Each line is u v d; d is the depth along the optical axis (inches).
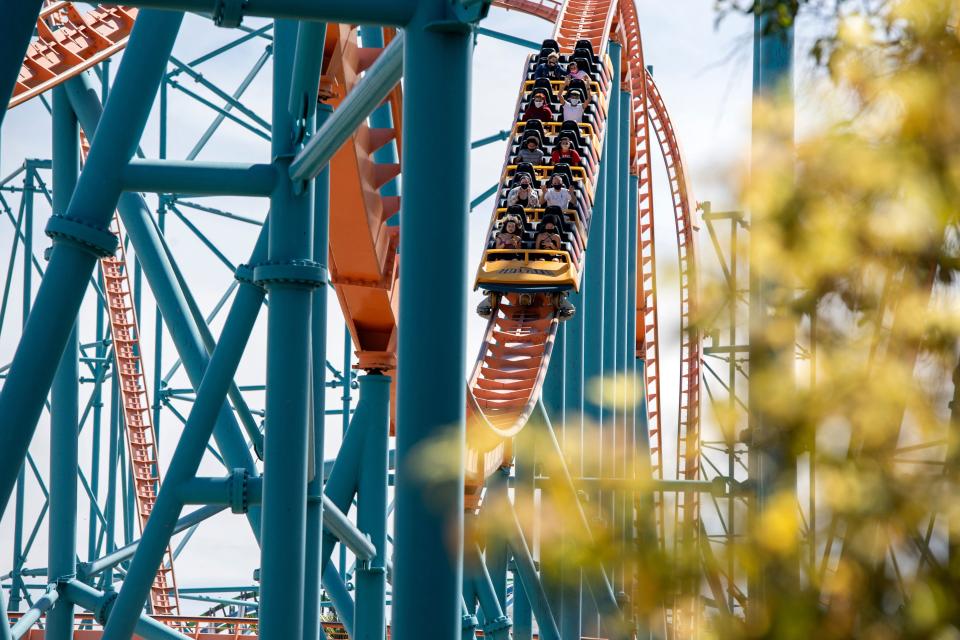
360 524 1193.4
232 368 805.2
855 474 141.6
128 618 760.3
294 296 741.3
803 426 147.0
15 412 615.2
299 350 739.4
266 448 736.3
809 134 153.6
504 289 1567.4
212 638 1982.0
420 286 430.0
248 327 818.2
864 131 151.5
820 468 144.0
